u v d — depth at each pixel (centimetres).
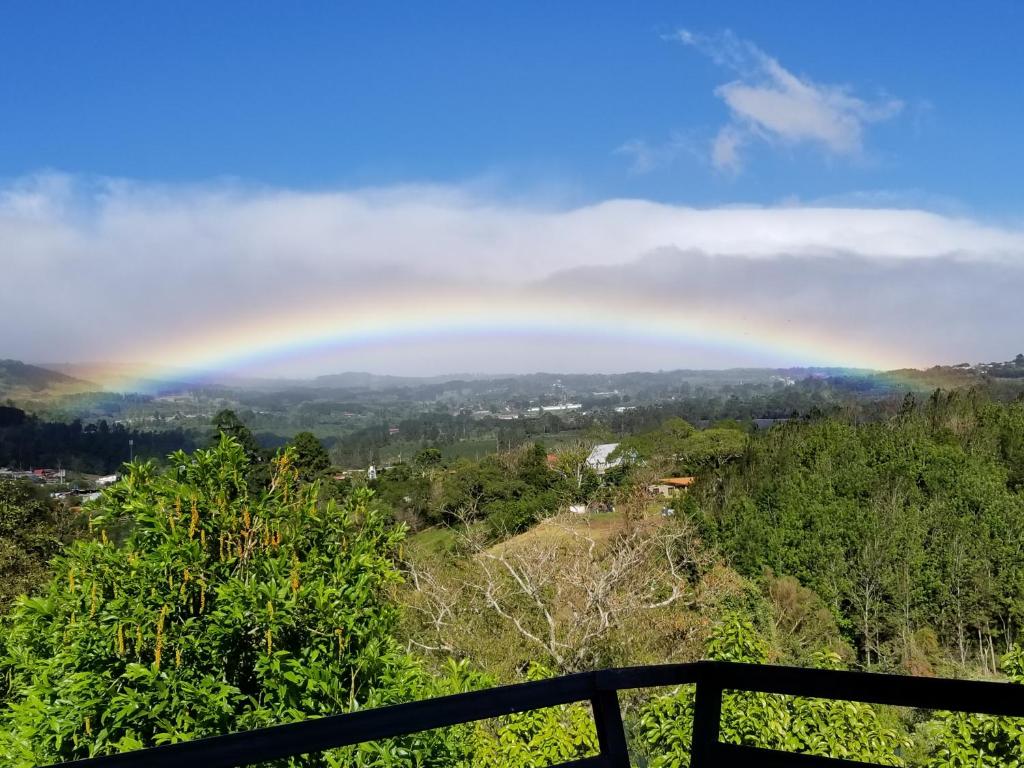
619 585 1512
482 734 604
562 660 1353
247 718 418
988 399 5716
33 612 453
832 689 175
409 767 416
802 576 3259
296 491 523
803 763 184
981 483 3656
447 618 1488
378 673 467
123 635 423
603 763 182
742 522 3644
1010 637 2947
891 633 3066
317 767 391
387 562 506
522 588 1470
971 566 3031
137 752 133
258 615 434
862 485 3859
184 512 476
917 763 562
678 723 619
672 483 4859
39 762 391
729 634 678
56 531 2398
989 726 512
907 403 6022
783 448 4750
